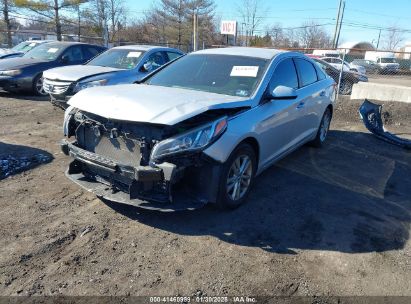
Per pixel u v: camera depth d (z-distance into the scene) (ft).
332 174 17.78
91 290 9.08
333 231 12.37
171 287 9.32
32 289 9.01
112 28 140.67
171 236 11.54
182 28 146.51
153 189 11.35
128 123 11.28
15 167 16.35
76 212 12.73
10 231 11.37
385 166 19.45
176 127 11.01
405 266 10.72
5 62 35.14
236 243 11.35
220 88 14.20
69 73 25.86
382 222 13.19
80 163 13.20
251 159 13.43
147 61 28.68
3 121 24.85
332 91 21.94
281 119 15.16
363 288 9.71
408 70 88.02
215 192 11.91
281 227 12.42
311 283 9.75
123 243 11.05
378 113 26.63
